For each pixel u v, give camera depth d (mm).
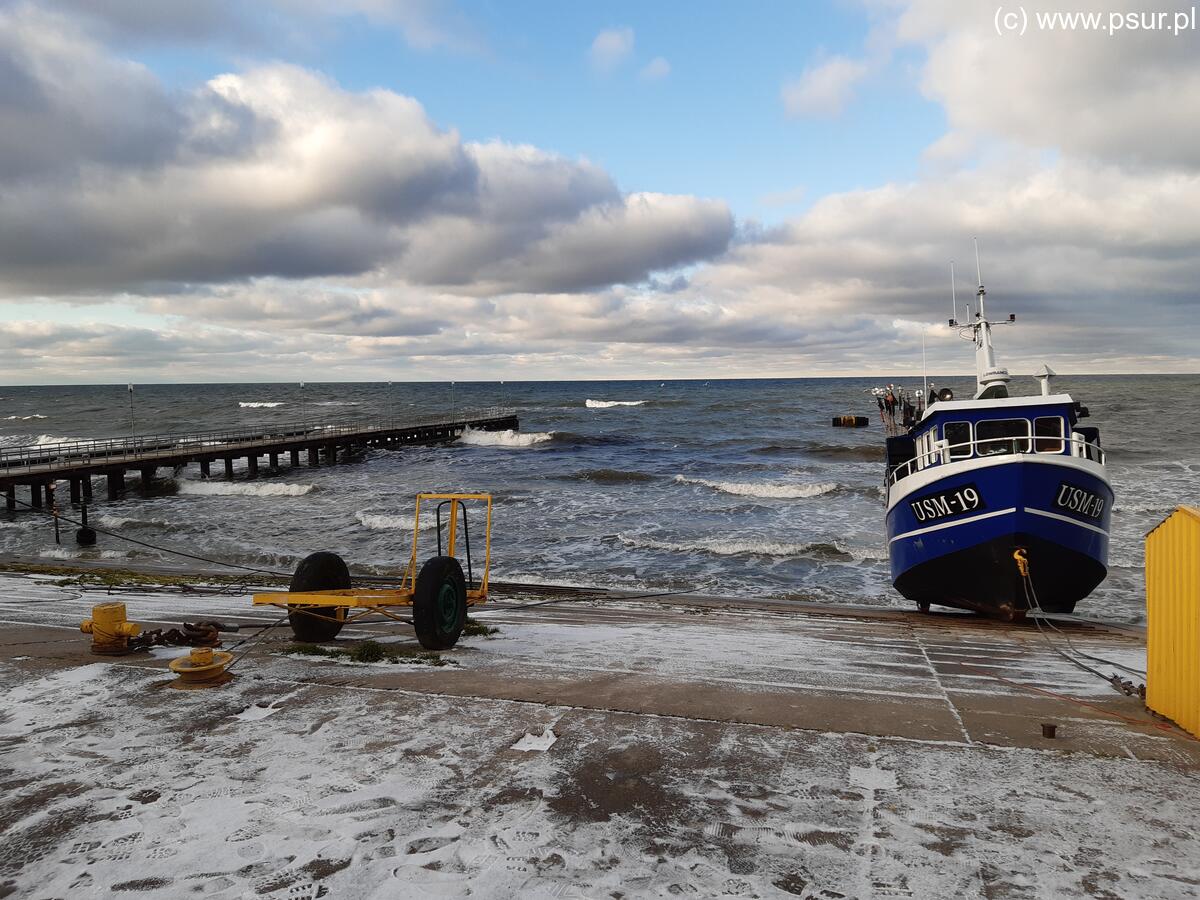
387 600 7051
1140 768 4324
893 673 6875
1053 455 11039
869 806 3807
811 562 20125
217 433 48281
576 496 31828
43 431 74438
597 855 3307
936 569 12250
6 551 22562
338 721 4930
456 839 3434
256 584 14523
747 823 3613
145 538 24141
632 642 8477
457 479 37938
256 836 3447
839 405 97062
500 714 5090
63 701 5281
